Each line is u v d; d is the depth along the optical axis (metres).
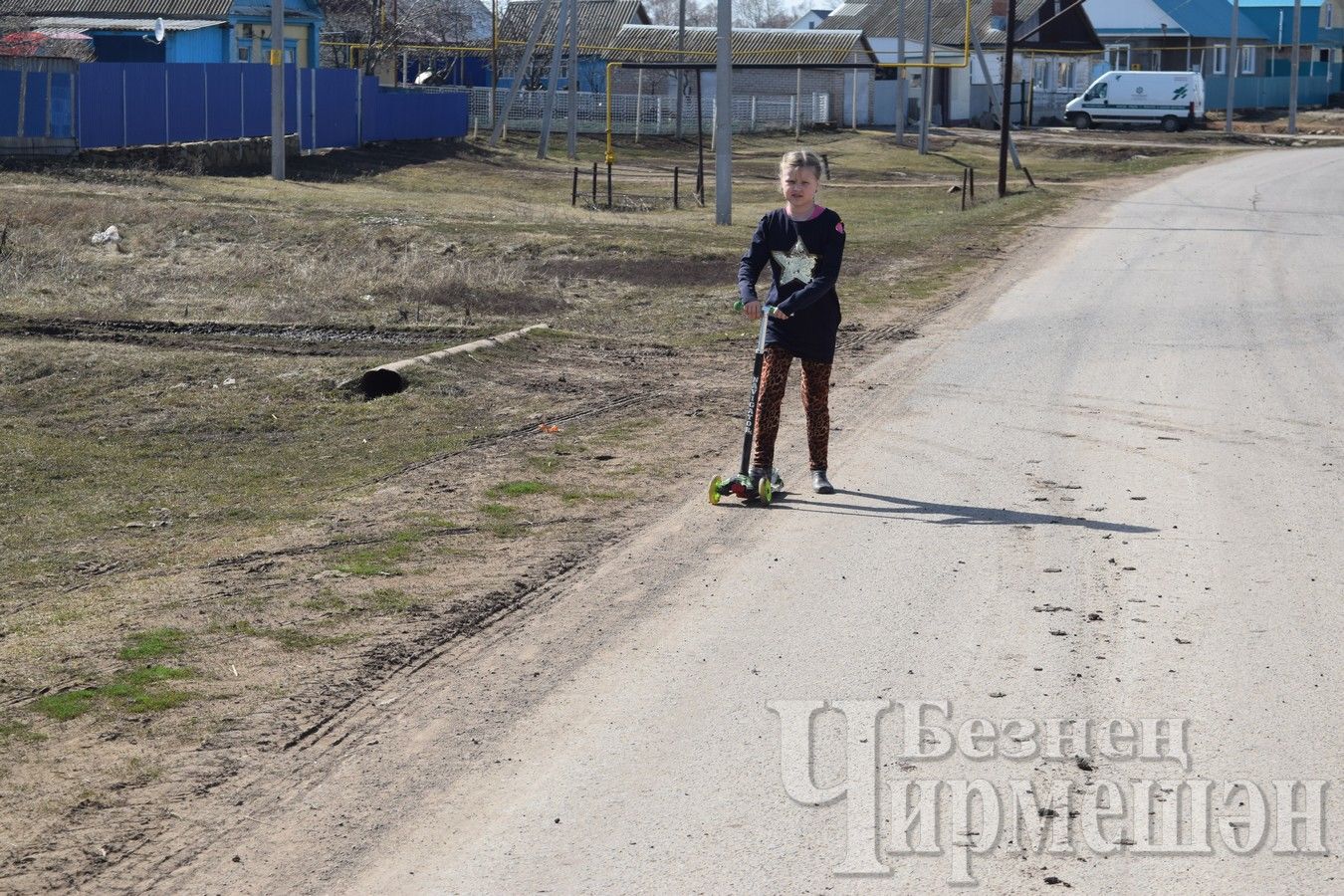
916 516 8.26
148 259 21.33
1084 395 12.00
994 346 14.69
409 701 5.62
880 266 22.41
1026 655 6.03
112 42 49.47
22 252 20.61
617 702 5.59
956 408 11.47
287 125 40.38
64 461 10.24
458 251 22.98
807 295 8.37
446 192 35.19
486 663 6.01
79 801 4.76
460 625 6.46
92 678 5.83
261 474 9.85
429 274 19.50
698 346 14.95
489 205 30.67
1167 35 82.62
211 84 37.94
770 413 8.52
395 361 13.15
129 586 7.14
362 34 60.25
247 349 14.21
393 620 6.52
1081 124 72.06
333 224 24.59
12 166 30.08
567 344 14.69
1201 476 9.18
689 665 5.97
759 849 4.45
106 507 9.08
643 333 15.88
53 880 4.27
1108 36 83.62
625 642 6.24
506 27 69.44
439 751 5.17
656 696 5.65
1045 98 76.69
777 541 7.76
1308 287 19.47
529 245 23.34
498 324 16.27
